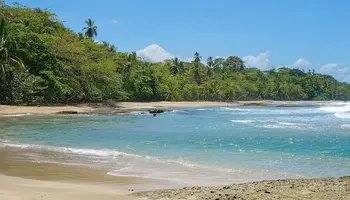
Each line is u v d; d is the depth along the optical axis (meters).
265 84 149.75
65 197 7.93
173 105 80.56
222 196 8.03
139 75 85.38
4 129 23.20
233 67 167.00
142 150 15.92
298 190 8.55
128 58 87.00
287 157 14.55
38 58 49.50
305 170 12.10
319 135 22.25
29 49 48.19
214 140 19.64
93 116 36.94
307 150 16.42
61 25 63.25
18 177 10.39
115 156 14.16
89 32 94.94
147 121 32.75
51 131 22.64
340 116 42.91
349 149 16.75
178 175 11.04
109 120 32.62
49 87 49.97
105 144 17.59
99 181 10.08
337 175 11.41
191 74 122.19
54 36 55.41
